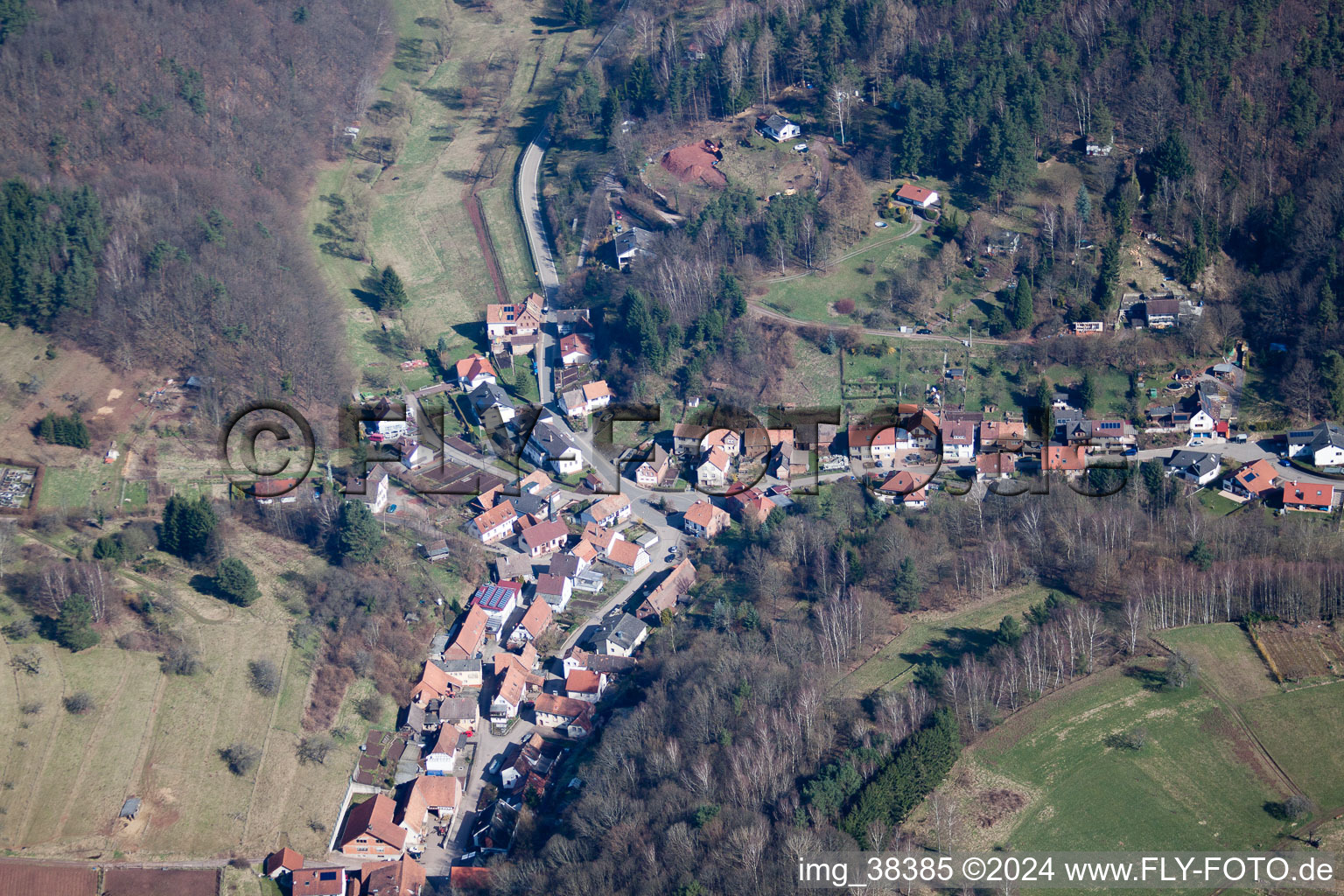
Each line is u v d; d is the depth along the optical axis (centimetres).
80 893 15062
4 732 16462
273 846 16088
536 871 15088
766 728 15962
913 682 17012
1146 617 17962
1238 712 16375
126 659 17800
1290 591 17925
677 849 14475
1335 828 14625
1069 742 15975
